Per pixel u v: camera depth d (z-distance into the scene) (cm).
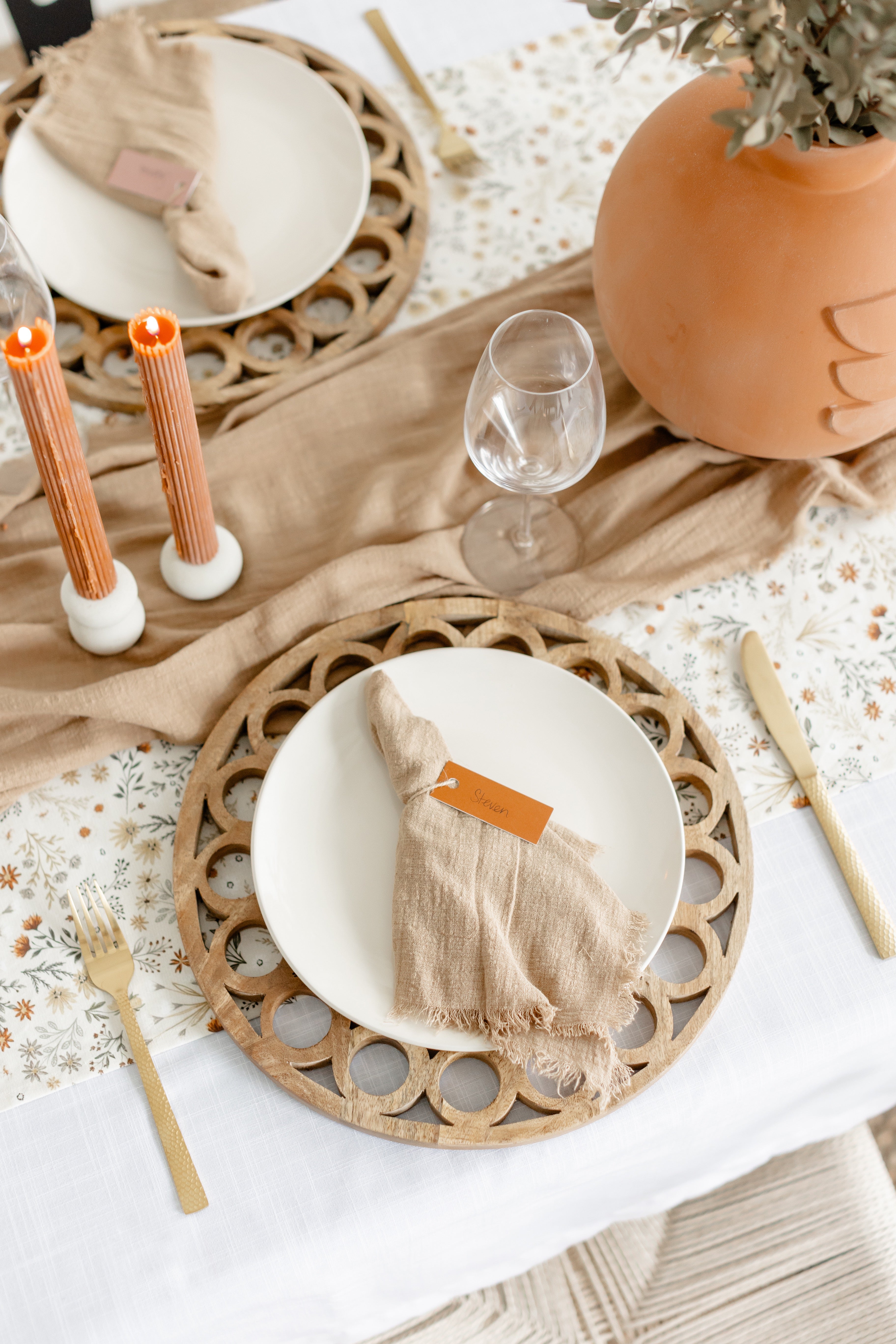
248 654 82
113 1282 63
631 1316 109
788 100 56
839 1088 82
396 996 65
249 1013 71
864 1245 111
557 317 75
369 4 114
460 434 91
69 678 83
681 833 72
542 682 78
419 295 101
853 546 91
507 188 106
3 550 89
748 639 85
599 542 90
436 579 85
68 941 73
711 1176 94
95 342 94
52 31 109
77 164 98
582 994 65
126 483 90
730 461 92
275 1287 64
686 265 72
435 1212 65
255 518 90
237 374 95
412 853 68
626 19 59
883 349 71
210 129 99
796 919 75
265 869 71
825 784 80
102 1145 67
